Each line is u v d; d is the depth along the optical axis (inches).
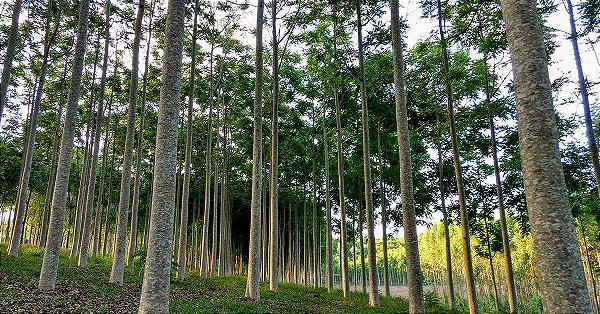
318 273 1269.7
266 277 1200.8
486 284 2010.3
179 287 589.3
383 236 878.4
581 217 898.7
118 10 733.9
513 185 810.8
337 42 748.0
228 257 1312.7
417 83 679.7
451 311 665.0
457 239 1573.6
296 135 1015.0
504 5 231.1
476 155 845.8
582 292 182.4
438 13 585.9
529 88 211.5
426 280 2965.1
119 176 1380.4
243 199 1444.4
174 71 299.4
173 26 304.7
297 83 932.0
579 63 514.0
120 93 945.5
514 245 1449.3
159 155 283.1
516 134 686.5
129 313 335.0
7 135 1018.1
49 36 754.2
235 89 957.2
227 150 1117.1
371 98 855.7
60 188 424.2
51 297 369.4
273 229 717.3
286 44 733.9
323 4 664.4
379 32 682.2
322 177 1222.9
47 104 954.7
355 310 553.3
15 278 466.3
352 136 853.2
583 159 677.9
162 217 271.9
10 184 1162.0
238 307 435.5
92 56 839.7
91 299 388.2
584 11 481.7
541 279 193.5
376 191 1040.2
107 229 1115.9
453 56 655.8
